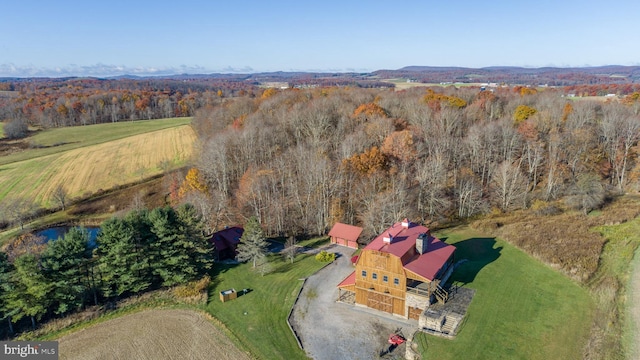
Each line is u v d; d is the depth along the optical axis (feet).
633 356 124.57
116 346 147.33
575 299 160.86
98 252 181.68
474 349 134.41
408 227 186.19
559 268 184.85
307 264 206.69
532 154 289.53
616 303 153.58
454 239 226.79
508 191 261.65
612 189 273.13
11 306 154.92
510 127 300.81
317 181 261.24
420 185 256.11
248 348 143.02
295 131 346.54
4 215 282.56
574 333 139.95
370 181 254.68
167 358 139.13
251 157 315.58
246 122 356.59
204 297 178.19
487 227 237.66
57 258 164.86
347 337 146.82
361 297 165.89
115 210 304.09
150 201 311.88
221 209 265.34
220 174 305.73
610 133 299.38
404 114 364.58
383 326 152.76
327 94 463.42
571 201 248.93
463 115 353.31
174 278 186.70
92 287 176.55
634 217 229.86
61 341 151.84
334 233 235.20
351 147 287.48
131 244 179.93
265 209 264.11
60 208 307.78
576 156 277.23
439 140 294.87
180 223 196.34
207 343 147.23
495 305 158.20
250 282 191.01
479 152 294.25
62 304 162.81
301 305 168.14
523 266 190.49
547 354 130.72
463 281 177.37
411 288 155.84
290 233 255.91
